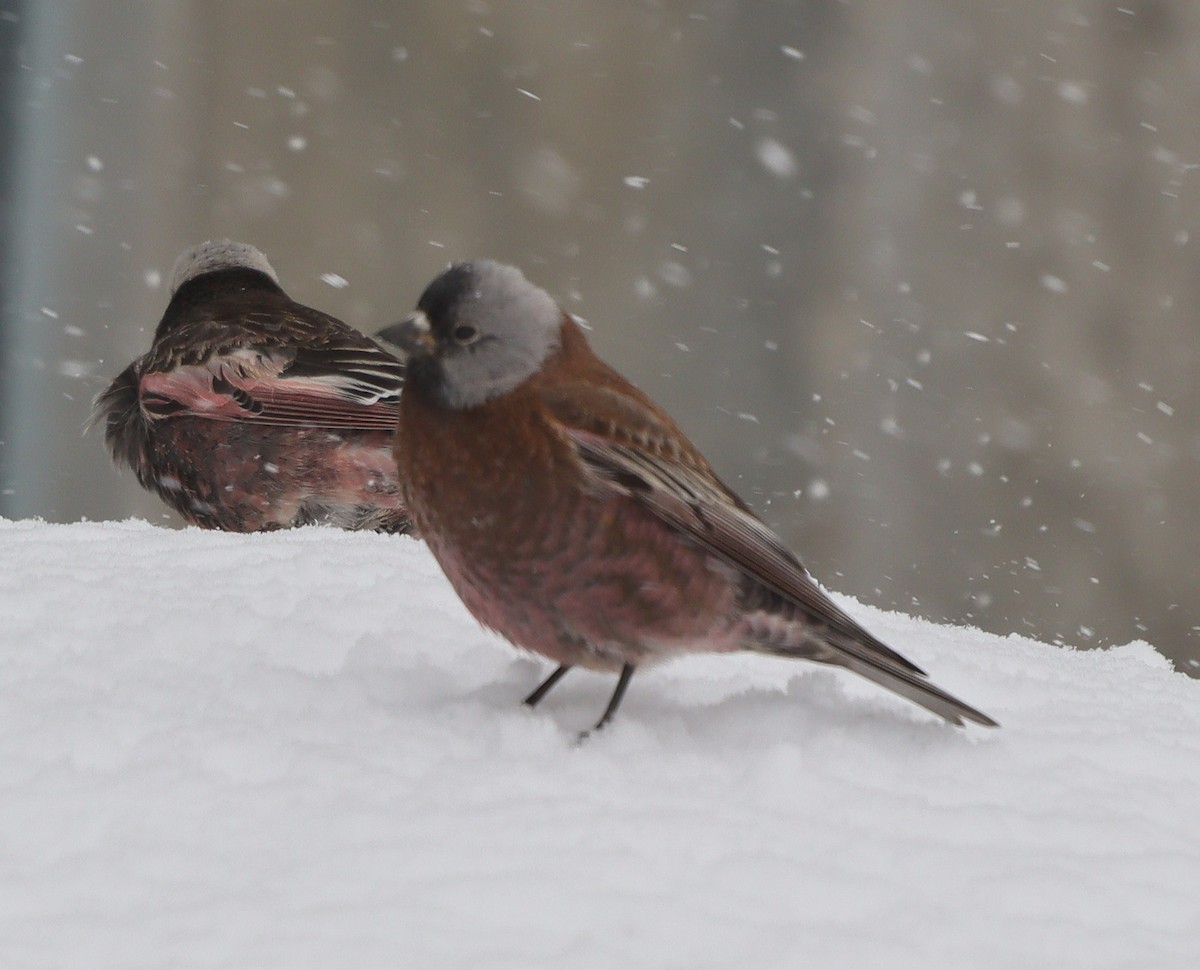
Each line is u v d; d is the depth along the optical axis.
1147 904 5.04
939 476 26.45
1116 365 26.92
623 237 26.94
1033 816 5.73
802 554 26.28
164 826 5.04
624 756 6.02
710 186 27.11
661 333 26.75
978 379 26.75
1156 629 26.14
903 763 6.30
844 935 4.55
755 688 7.12
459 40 26.89
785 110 27.16
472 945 4.29
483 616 6.74
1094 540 26.36
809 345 26.77
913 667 6.45
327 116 26.83
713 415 26.67
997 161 27.28
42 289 25.97
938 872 5.12
